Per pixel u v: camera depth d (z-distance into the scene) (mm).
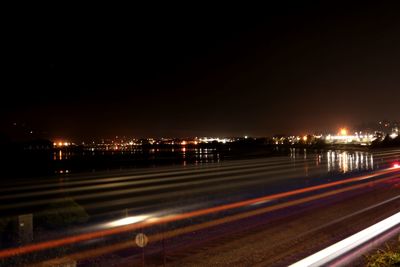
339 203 11711
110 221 9312
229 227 8641
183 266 6086
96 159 59500
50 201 15141
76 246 7156
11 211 13109
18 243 7320
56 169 46625
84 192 17812
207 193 14742
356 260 6305
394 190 14336
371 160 35094
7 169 43844
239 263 6203
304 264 6148
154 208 11297
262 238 7680
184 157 75750
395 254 6246
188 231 8234
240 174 22406
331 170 23812
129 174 23344
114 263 6266
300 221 9219
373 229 8352
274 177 20312
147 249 6984
